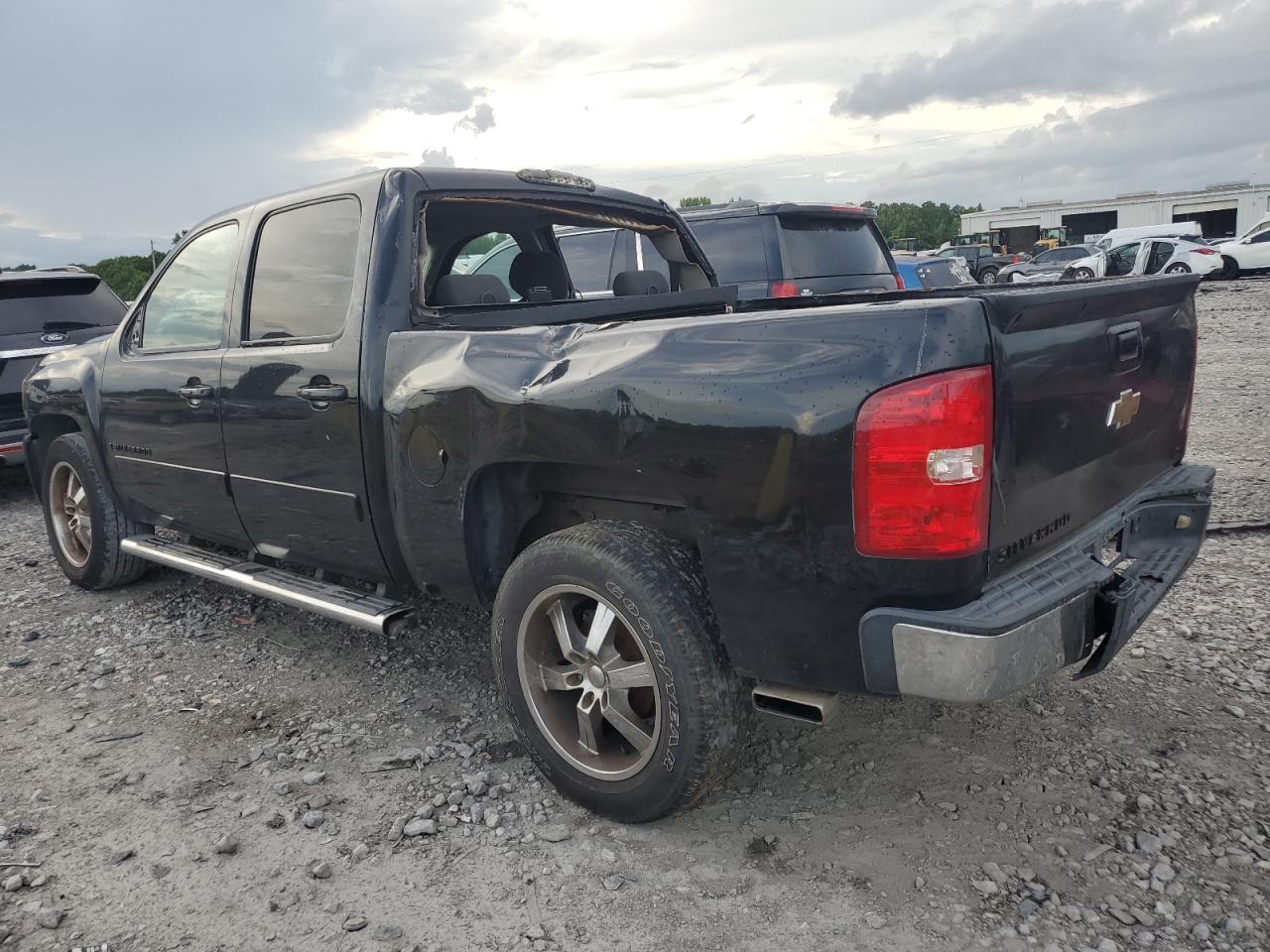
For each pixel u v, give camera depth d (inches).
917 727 125.5
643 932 90.5
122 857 105.0
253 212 148.2
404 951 89.4
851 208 320.2
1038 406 91.0
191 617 180.1
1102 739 119.8
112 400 173.2
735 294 173.8
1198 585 167.2
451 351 115.4
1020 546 92.0
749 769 118.0
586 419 99.9
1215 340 513.7
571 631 107.9
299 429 133.5
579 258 230.2
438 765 122.8
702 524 94.0
